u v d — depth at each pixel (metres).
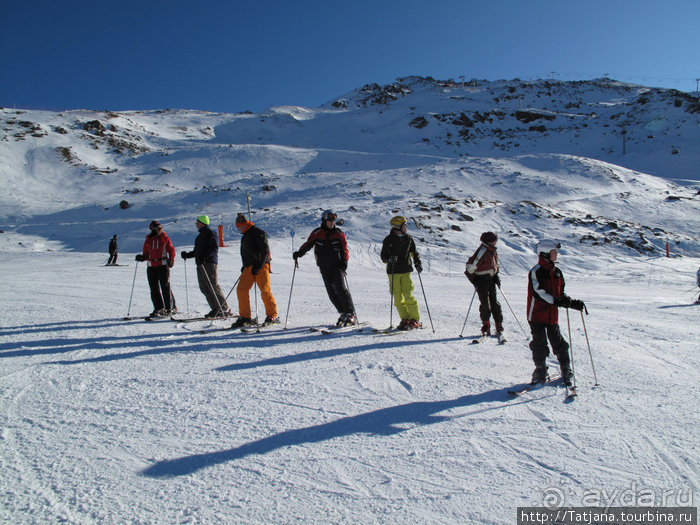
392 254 6.57
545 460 2.88
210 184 68.00
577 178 59.50
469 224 38.12
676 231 38.97
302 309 8.83
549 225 38.47
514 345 5.80
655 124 88.38
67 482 2.64
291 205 48.84
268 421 3.50
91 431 3.34
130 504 2.43
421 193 51.19
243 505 2.41
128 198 60.16
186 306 9.21
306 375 4.61
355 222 37.62
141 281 13.38
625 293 12.84
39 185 66.81
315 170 75.12
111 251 20.22
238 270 17.59
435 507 2.38
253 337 6.36
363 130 110.31
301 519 2.29
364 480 2.66
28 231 44.72
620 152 81.94
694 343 5.85
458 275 21.00
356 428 3.37
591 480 2.64
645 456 2.92
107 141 91.56
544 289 4.12
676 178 66.62
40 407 3.81
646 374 4.55
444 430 3.32
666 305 9.60
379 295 11.05
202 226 7.84
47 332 6.74
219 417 3.59
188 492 2.55
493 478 2.67
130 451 3.04
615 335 6.37
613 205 47.81
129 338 6.34
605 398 3.91
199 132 116.75
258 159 81.38
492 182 57.41
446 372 4.66
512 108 122.50
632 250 32.31
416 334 6.47
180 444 3.14
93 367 4.95
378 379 4.47
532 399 3.91
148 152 89.62
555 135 97.00
